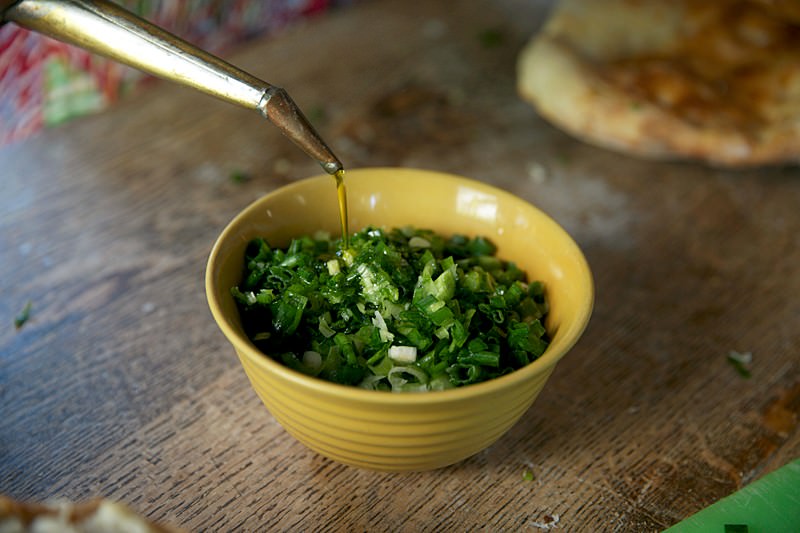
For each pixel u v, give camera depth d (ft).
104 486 1.22
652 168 1.98
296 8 2.74
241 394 1.37
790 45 1.98
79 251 1.64
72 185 1.81
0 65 2.11
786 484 1.24
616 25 2.10
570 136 2.07
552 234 1.30
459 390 1.05
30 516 0.94
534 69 2.05
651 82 1.94
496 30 2.55
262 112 1.16
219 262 1.20
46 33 1.21
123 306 1.52
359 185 1.38
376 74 2.27
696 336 1.53
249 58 2.30
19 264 1.60
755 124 1.87
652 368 1.46
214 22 2.53
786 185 1.95
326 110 2.09
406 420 1.07
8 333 1.46
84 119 2.02
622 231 1.78
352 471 1.26
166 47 1.16
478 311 1.23
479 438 1.14
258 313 1.21
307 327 1.21
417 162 1.94
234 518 1.18
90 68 2.28
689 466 1.29
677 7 2.08
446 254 1.34
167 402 1.35
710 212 1.85
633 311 1.58
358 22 2.55
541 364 1.08
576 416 1.36
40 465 1.24
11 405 1.33
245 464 1.26
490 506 1.22
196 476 1.24
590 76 1.96
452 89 2.24
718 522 1.18
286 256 1.28
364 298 1.21
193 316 1.51
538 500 1.23
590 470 1.28
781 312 1.60
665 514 1.22
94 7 1.17
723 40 2.01
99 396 1.35
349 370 1.15
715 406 1.39
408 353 1.16
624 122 1.89
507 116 2.14
